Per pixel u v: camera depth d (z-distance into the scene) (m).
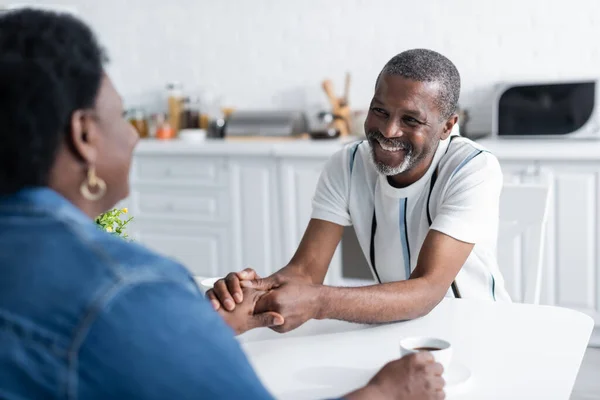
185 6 4.31
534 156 3.24
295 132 3.97
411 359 1.11
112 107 0.89
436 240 1.68
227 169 3.78
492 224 1.76
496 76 3.81
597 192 3.18
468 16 3.81
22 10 0.87
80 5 4.49
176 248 3.97
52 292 0.76
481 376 1.23
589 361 3.19
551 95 3.41
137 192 4.00
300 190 3.65
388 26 3.95
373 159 1.75
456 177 1.75
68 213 0.84
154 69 4.42
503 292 1.86
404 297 1.52
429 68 1.67
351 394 1.06
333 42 4.06
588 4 3.63
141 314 0.76
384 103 1.68
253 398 0.79
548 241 3.28
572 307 3.29
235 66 4.26
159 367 0.76
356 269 3.54
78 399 0.75
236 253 3.84
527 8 3.72
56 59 0.82
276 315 1.42
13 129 0.80
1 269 0.78
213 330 0.80
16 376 0.74
